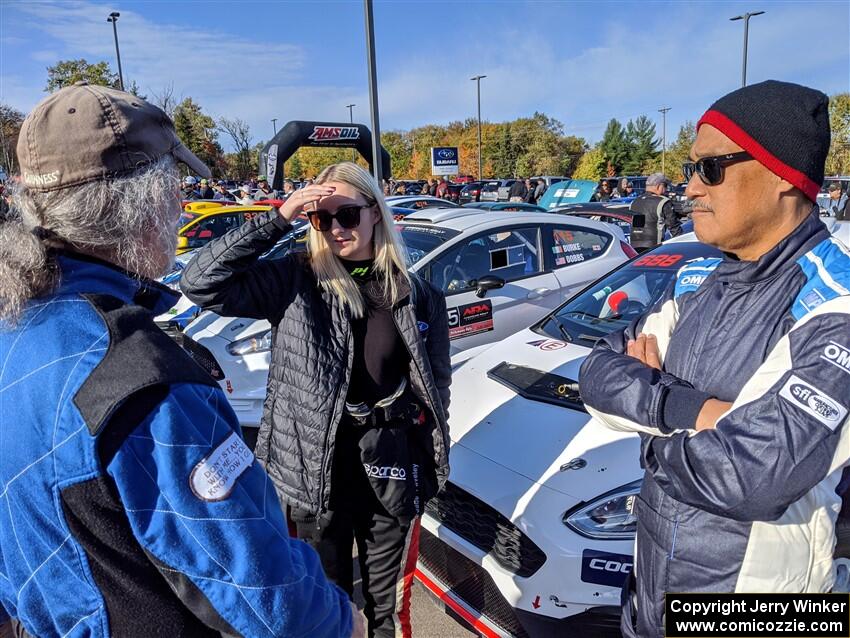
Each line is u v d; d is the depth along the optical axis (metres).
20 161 0.94
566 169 58.00
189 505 0.85
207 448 0.88
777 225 1.17
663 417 1.19
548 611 2.07
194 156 1.10
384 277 2.00
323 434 1.89
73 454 0.81
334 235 1.91
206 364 4.01
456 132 59.81
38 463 0.83
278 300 1.99
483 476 2.35
